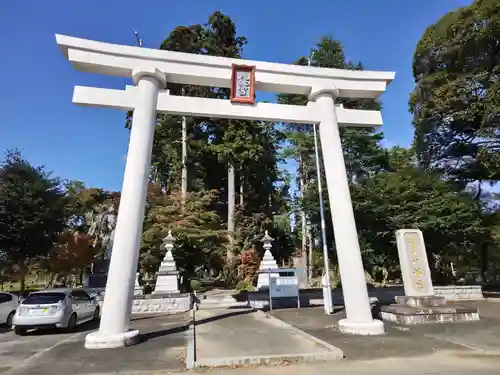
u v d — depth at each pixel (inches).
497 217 799.7
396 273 1071.0
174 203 953.5
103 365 276.7
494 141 741.3
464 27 754.2
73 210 1010.7
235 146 1102.4
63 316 456.1
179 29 1152.2
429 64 854.5
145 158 390.3
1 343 397.1
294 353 290.4
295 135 972.6
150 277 938.1
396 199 737.0
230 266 1049.5
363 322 385.7
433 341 337.7
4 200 780.6
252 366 265.6
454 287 729.0
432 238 748.6
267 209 1277.1
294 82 460.1
